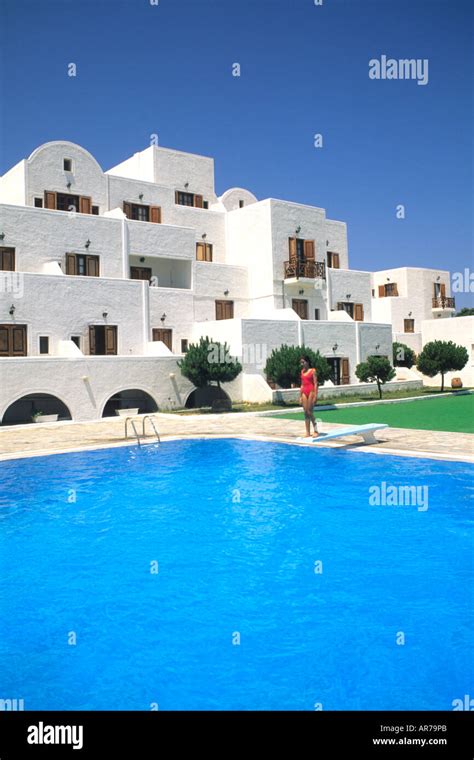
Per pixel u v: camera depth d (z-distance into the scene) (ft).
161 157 117.91
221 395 90.43
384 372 99.04
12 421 77.71
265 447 50.52
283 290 115.24
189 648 16.75
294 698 14.32
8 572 23.20
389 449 45.16
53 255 89.25
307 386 51.57
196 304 107.45
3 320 78.69
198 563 23.73
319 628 17.78
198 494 35.12
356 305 131.95
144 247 100.01
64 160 99.30
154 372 83.46
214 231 119.85
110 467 43.88
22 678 15.38
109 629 18.08
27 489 37.14
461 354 111.96
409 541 25.77
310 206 120.26
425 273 167.73
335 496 33.63
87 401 76.64
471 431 56.13
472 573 22.08
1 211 84.28
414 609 19.02
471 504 31.22
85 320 86.99
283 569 22.82
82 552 25.41
